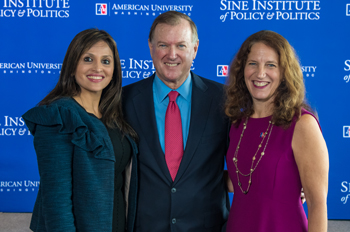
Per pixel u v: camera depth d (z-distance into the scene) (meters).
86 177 1.39
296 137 1.39
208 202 1.75
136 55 3.51
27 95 3.54
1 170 3.61
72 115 1.39
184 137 1.78
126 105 1.82
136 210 1.75
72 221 1.36
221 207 1.81
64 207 1.34
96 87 1.58
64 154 1.37
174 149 1.75
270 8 3.42
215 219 1.77
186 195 1.70
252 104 1.63
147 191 1.73
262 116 1.56
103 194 1.43
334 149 3.48
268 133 1.49
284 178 1.42
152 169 1.72
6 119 3.56
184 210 1.70
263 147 1.48
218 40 3.46
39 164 1.36
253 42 1.51
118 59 1.70
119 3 3.46
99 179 1.43
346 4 3.37
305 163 1.37
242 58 1.57
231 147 1.64
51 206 1.33
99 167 1.44
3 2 3.46
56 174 1.34
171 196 1.69
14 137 3.59
